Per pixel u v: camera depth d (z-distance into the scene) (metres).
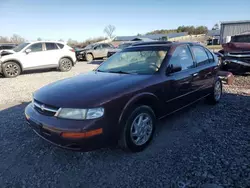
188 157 2.76
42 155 2.96
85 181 2.42
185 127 3.66
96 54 18.64
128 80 2.97
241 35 9.39
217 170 2.46
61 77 9.91
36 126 2.70
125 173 2.52
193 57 4.00
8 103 5.64
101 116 2.44
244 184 2.21
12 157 2.94
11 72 10.12
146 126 3.01
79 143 2.38
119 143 2.77
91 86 2.84
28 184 2.41
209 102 4.75
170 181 2.34
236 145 2.99
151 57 3.55
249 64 7.78
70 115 2.43
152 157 2.81
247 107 4.54
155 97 3.04
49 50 11.32
